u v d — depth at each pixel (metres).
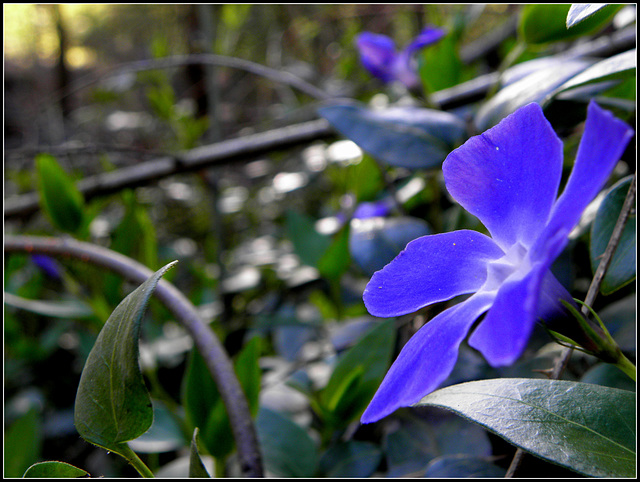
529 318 0.05
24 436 0.18
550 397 0.08
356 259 0.18
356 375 0.15
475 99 0.23
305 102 0.49
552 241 0.06
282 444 0.16
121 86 0.51
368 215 0.21
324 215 0.39
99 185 0.30
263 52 0.61
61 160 0.50
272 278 0.34
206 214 0.48
